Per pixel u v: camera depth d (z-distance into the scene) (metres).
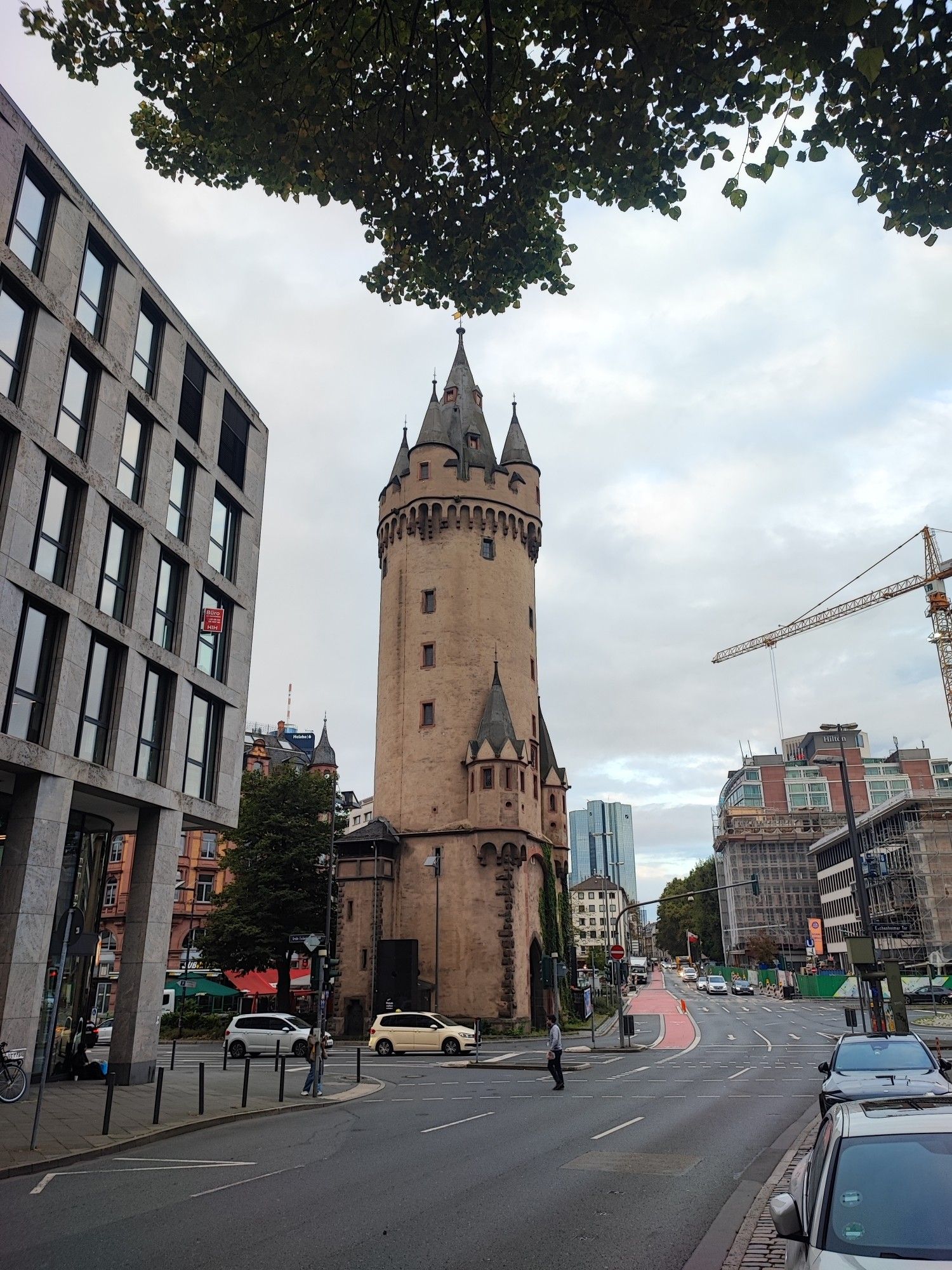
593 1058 36.38
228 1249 8.89
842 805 157.62
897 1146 5.80
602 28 10.31
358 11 10.94
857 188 10.80
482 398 66.75
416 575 59.34
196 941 57.50
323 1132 17.20
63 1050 25.45
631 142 11.23
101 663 24.42
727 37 10.13
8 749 20.20
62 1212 10.64
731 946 145.88
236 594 32.22
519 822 52.44
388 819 55.56
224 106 11.70
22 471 21.23
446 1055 38.94
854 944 28.75
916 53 9.54
